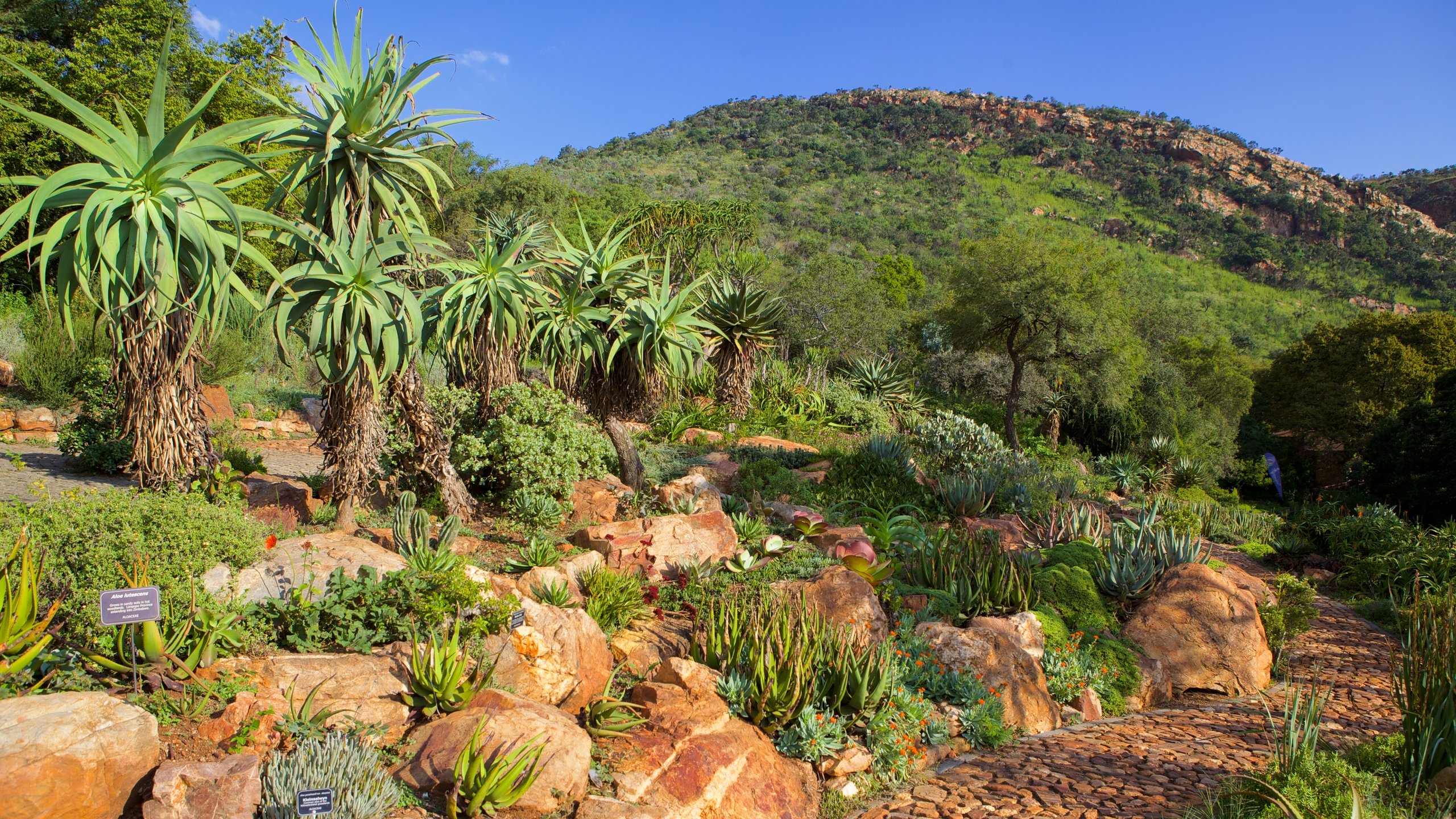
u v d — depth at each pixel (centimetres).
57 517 488
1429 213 14600
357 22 763
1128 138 16138
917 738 646
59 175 552
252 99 2322
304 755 429
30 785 349
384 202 775
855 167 14500
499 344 1002
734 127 18012
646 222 3195
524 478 966
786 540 1041
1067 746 683
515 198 3675
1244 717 780
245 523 580
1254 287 11088
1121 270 2867
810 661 638
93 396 1098
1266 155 15025
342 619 546
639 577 812
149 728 398
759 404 2205
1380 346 3872
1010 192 13938
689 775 517
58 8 2378
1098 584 984
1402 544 1484
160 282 588
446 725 491
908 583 927
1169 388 3109
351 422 779
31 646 427
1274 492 3788
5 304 1764
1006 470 1642
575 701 588
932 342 3638
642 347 1091
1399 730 734
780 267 4172
